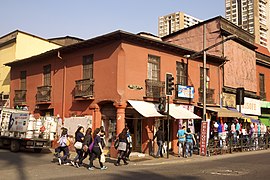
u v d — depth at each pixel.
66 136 14.04
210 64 23.48
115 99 17.12
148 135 18.45
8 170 11.84
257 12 100.94
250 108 27.42
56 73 21.98
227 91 24.58
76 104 19.91
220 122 22.98
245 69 27.41
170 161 15.45
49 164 13.76
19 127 18.44
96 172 11.69
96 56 18.75
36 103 23.30
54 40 33.22
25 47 28.77
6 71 29.02
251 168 12.49
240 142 21.28
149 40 18.22
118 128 16.88
